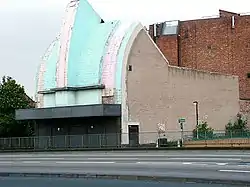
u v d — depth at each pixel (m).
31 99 65.88
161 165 23.89
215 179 16.64
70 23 54.88
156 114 52.66
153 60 53.06
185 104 55.66
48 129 54.19
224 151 36.97
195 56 73.44
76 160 30.67
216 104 58.84
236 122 60.75
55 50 55.78
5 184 17.91
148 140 50.31
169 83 54.28
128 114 49.91
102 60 51.84
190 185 15.76
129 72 50.62
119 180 18.25
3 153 50.19
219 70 72.56
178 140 48.69
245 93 71.44
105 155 35.88
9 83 64.19
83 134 51.31
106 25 54.75
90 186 16.72
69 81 52.84
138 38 51.91
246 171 19.50
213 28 72.88
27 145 54.59
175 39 73.81
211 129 54.41
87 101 52.09
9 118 61.31
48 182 18.20
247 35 71.62
